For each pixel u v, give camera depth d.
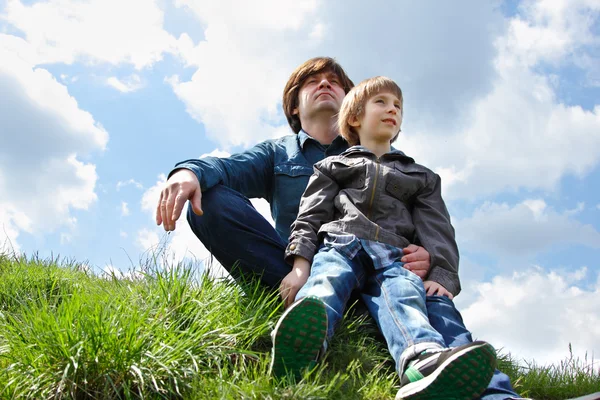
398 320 2.34
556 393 3.21
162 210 2.88
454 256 2.83
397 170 3.00
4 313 2.71
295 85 4.00
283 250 3.10
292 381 2.03
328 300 2.41
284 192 3.58
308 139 3.73
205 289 2.78
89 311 2.30
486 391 2.04
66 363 2.04
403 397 2.00
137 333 2.18
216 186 3.11
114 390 1.99
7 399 1.99
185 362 2.18
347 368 2.27
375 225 2.80
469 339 2.43
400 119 3.23
